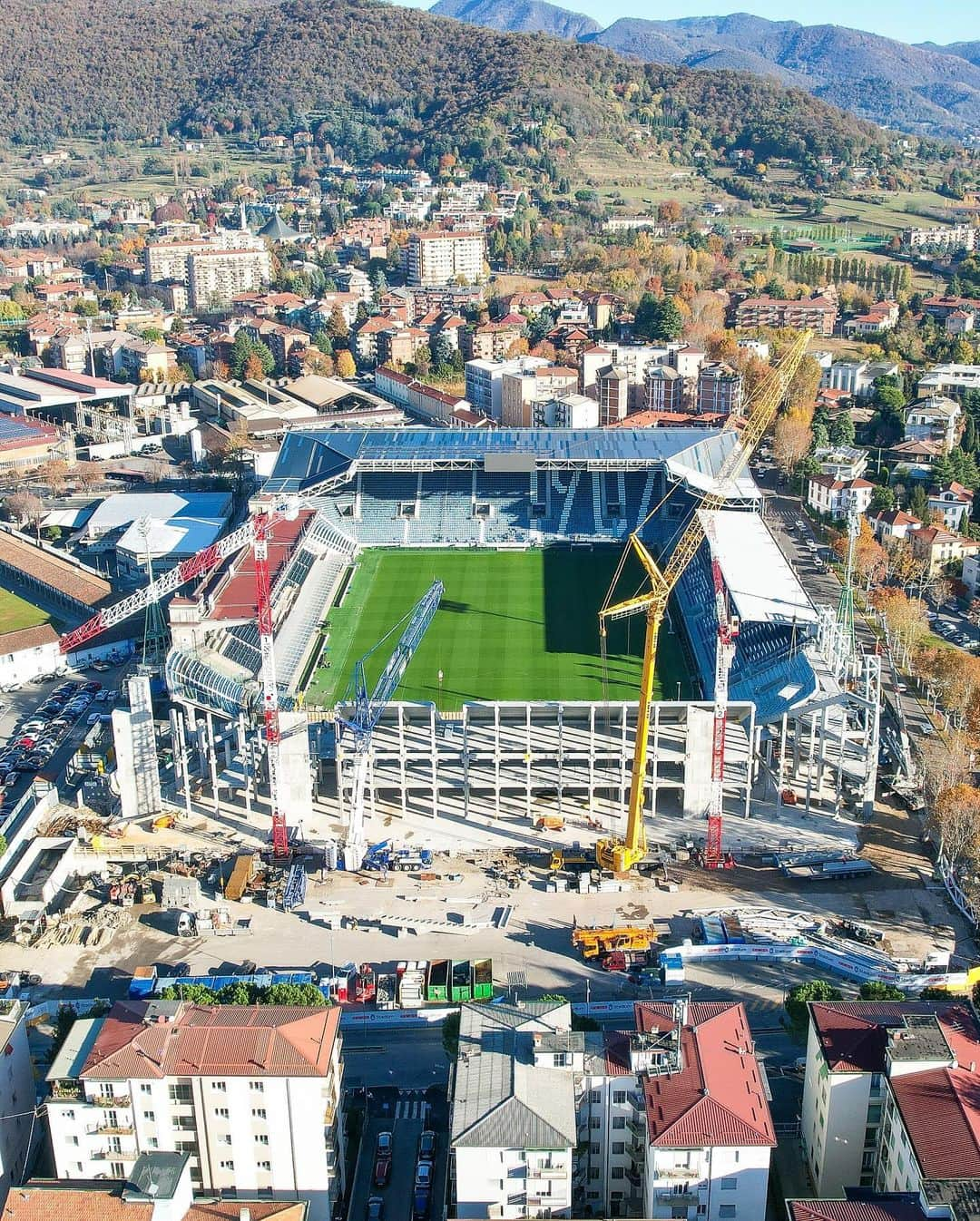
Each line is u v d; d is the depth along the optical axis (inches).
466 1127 5315.0
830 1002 6240.2
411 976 7377.0
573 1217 5634.8
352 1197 6018.7
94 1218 5009.8
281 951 7849.4
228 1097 5679.1
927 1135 5260.8
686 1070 5575.8
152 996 7268.7
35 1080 6574.8
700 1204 5349.4
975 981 7288.4
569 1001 7190.0
